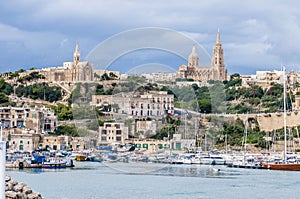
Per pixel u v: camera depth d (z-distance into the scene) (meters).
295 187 158.25
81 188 143.50
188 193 138.50
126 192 136.62
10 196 64.94
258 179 181.25
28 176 183.25
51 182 160.00
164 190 141.75
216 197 133.25
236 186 158.12
